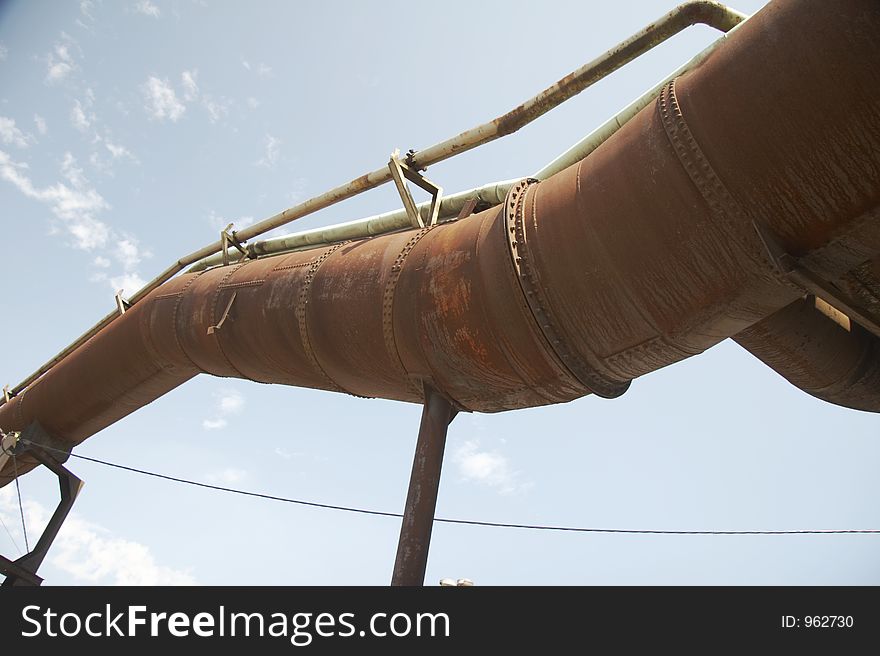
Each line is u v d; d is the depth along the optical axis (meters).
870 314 4.93
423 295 7.00
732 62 4.71
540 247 6.07
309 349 8.44
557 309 5.99
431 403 7.32
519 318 6.17
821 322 7.54
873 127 3.98
